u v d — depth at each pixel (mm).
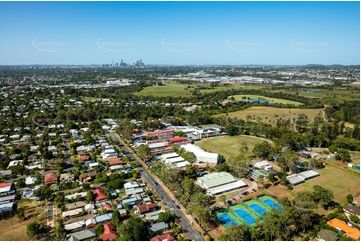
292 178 116688
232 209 94688
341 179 119438
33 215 90188
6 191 102750
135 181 113812
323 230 79750
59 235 78438
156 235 80188
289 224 80188
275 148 141625
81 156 139750
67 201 97625
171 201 99625
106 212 91750
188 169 120188
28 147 148875
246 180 118438
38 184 111000
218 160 136750
